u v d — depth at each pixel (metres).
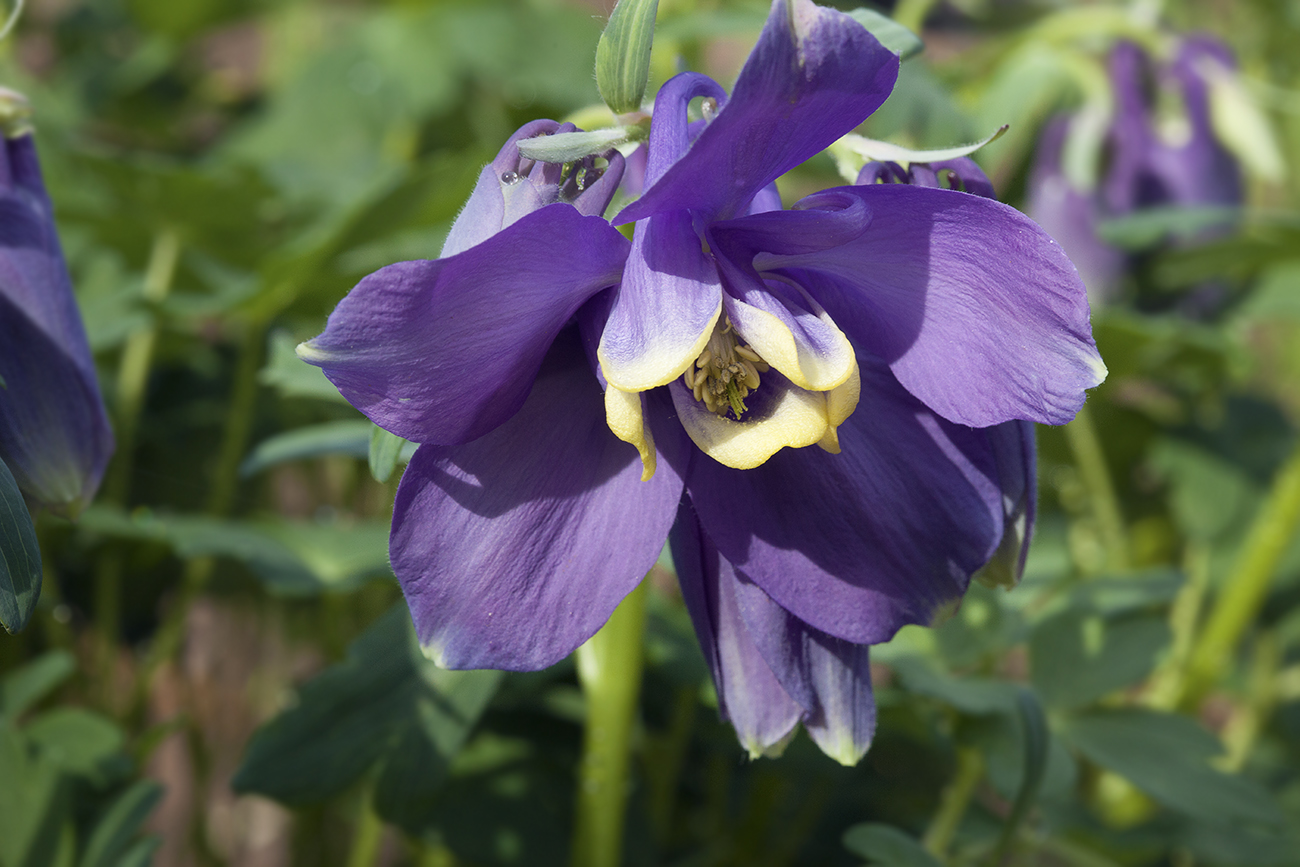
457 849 0.31
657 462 0.23
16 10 0.25
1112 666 0.31
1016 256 0.22
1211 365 0.44
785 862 0.36
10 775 0.29
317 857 0.39
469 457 0.23
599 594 0.23
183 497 0.43
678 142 0.22
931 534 0.23
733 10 0.34
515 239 0.21
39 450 0.25
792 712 0.24
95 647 0.41
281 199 0.43
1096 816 0.32
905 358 0.23
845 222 0.22
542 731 0.34
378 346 0.21
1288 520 0.39
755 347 0.22
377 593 0.41
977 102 0.43
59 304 0.25
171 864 0.43
